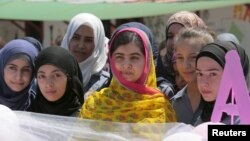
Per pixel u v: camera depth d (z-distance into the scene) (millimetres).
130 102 2980
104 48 4277
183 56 3287
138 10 6949
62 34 9172
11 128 2641
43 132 2758
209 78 2861
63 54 3260
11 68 3508
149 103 2969
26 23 9375
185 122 3287
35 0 7582
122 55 3057
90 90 3967
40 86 3227
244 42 8359
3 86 3568
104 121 2752
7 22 9148
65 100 3256
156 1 7188
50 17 7082
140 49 3061
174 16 4297
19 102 3533
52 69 3193
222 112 2564
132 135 2707
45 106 3271
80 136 2754
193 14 4301
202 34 3291
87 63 4133
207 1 6863
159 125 2691
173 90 3752
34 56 3555
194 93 3297
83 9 7188
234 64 2504
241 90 2490
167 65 4168
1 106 2703
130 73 3027
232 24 8406
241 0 6855
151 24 8680
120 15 6859
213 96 2873
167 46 4250
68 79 3254
